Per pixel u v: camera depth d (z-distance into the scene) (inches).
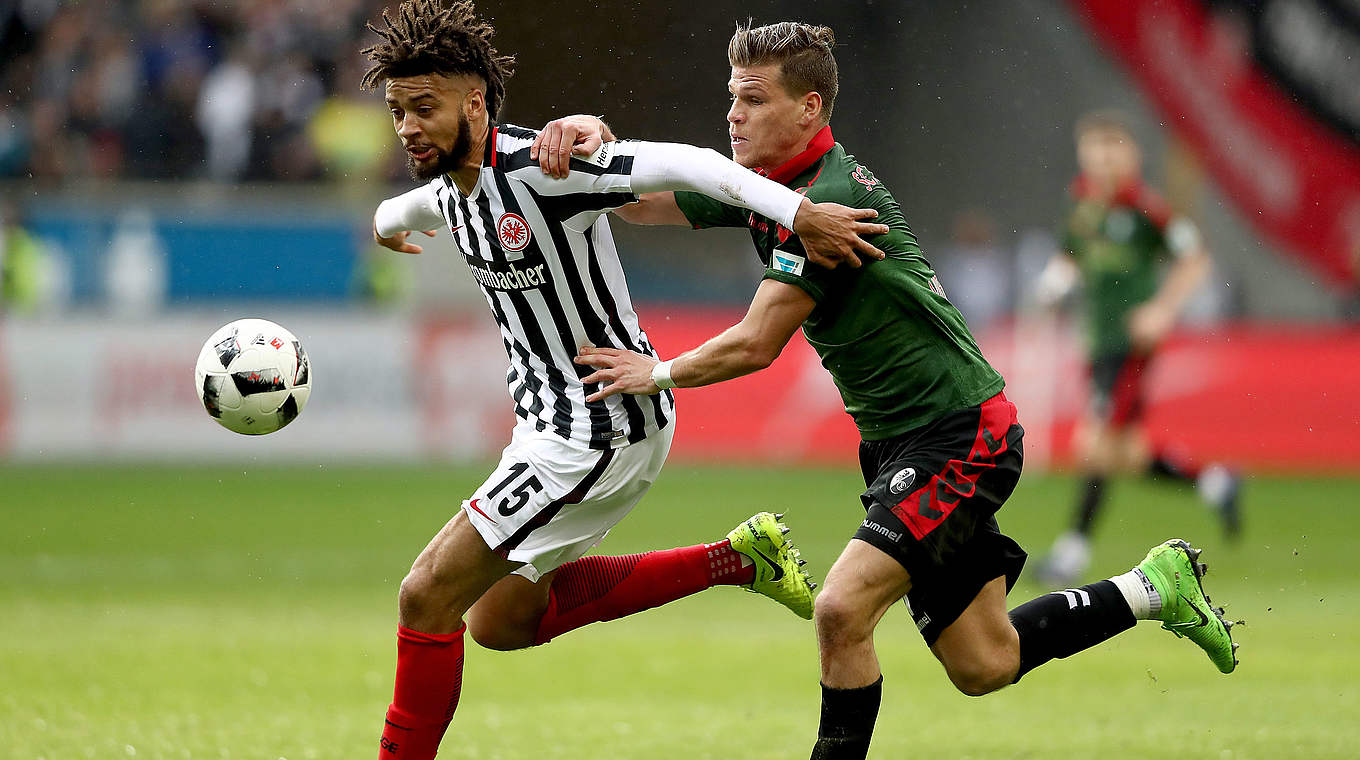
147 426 2108.8
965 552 631.8
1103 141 1370.6
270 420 652.1
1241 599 1256.2
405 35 576.7
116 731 742.5
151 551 1480.1
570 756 709.9
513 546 612.1
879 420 627.8
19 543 1523.1
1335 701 860.0
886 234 612.7
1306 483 2041.1
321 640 1052.5
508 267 609.0
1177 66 2679.6
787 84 609.9
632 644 1082.1
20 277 2124.8
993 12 2674.7
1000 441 618.2
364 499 1831.9
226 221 2156.7
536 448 618.8
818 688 912.9
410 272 2164.1
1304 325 2471.7
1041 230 2699.3
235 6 2516.0
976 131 2696.9
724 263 2417.6
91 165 2460.6
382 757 617.0
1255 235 2669.8
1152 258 1358.3
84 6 2487.7
